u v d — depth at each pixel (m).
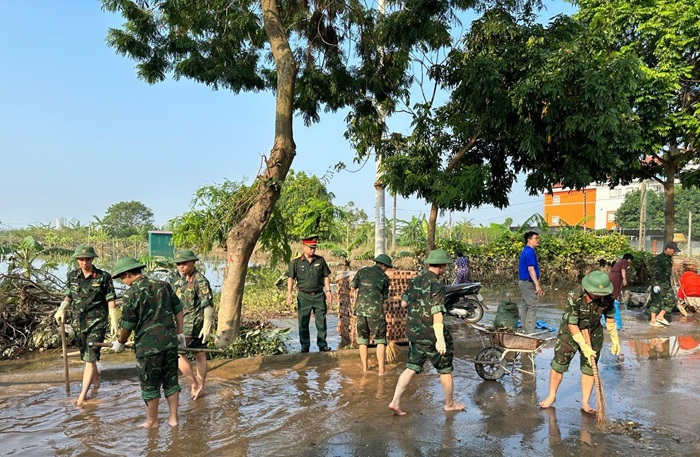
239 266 7.84
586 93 8.88
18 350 8.02
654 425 5.13
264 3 8.37
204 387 6.41
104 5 9.53
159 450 4.50
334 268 21.41
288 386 6.49
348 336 8.95
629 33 14.44
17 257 9.23
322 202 19.88
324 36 10.20
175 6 9.70
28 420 5.24
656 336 9.62
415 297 5.49
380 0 10.31
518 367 7.41
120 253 39.88
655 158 15.45
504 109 9.37
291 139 8.05
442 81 10.63
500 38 9.91
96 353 5.85
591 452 4.48
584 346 5.27
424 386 6.50
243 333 8.25
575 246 18.48
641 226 25.75
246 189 8.05
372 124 10.79
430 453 4.46
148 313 4.98
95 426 5.07
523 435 4.88
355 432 4.94
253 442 4.69
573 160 9.85
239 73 10.80
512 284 18.25
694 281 11.58
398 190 10.42
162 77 10.70
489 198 11.23
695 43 13.19
